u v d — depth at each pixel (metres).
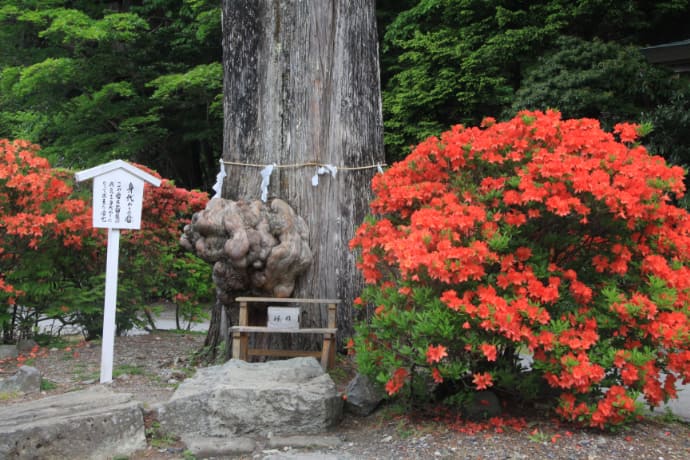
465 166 4.36
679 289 3.98
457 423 4.12
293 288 5.54
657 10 13.68
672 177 3.93
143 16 17.91
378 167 5.81
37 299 7.20
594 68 11.39
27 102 16.89
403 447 3.84
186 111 17.61
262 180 5.70
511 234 3.90
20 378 5.30
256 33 5.77
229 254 5.12
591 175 3.78
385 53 15.95
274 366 4.64
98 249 7.89
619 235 4.15
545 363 3.79
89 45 16.25
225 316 5.87
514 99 12.34
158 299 9.93
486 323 3.59
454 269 3.62
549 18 12.81
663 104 11.17
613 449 3.68
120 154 16.34
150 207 8.32
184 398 4.20
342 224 5.68
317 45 5.70
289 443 4.01
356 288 5.69
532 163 3.92
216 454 3.94
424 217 3.87
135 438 4.07
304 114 5.68
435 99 13.24
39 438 3.79
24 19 15.06
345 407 4.60
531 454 3.62
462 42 13.21
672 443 3.88
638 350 4.04
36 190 6.76
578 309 4.01
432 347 3.66
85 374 5.80
